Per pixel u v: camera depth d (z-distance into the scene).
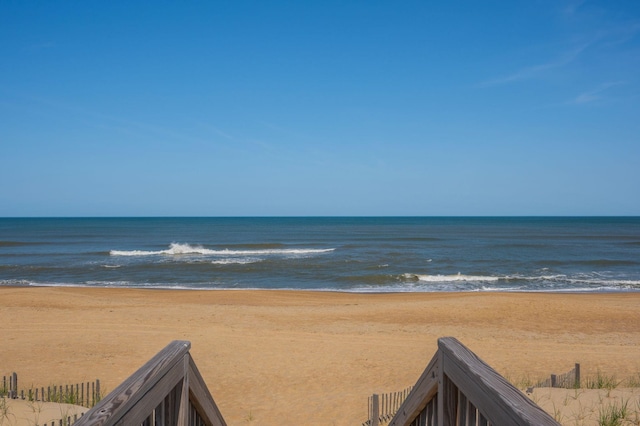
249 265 44.59
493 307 23.97
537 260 50.25
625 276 39.53
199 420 3.54
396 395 11.03
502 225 155.12
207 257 51.88
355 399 11.84
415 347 16.47
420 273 40.50
